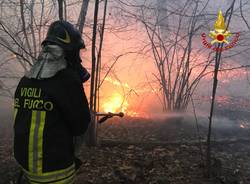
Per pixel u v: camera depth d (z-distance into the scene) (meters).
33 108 2.60
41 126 2.57
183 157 5.09
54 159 2.59
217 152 5.38
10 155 5.06
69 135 2.68
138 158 5.00
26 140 2.58
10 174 4.44
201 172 4.61
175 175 4.54
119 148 5.37
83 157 4.98
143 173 4.55
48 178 2.59
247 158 5.21
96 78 5.23
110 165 4.77
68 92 2.60
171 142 5.59
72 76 2.62
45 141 2.56
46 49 2.66
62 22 2.74
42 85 2.61
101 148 5.34
